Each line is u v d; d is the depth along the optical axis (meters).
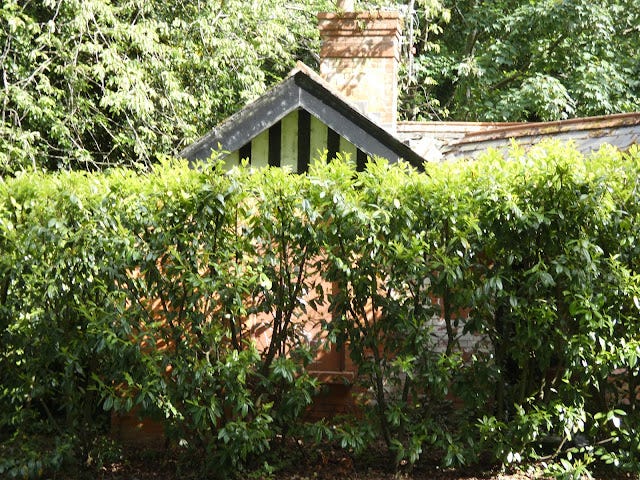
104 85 14.36
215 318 7.24
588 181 7.07
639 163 7.25
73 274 7.25
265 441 7.13
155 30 14.69
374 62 12.16
